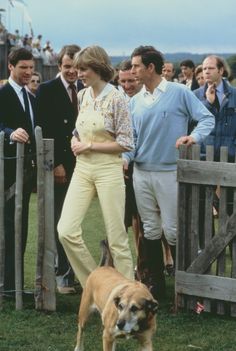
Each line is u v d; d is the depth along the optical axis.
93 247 15.46
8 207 11.01
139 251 11.75
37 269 10.71
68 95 11.80
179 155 10.68
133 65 10.86
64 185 11.88
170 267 13.28
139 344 9.09
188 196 10.77
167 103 10.83
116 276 9.07
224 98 12.89
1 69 47.03
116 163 10.26
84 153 10.27
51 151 10.52
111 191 10.21
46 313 10.73
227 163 10.33
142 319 8.34
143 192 11.18
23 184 10.85
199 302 10.84
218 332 10.00
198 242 10.78
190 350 9.38
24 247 11.11
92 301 9.27
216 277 10.53
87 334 9.91
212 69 12.93
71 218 10.32
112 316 8.51
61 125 11.73
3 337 9.76
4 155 10.93
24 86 11.33
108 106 10.11
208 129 10.80
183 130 10.98
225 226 10.46
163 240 13.03
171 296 11.77
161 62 10.84
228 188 10.48
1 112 11.15
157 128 10.85
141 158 11.05
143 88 11.03
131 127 10.22
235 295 10.41
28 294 11.26
